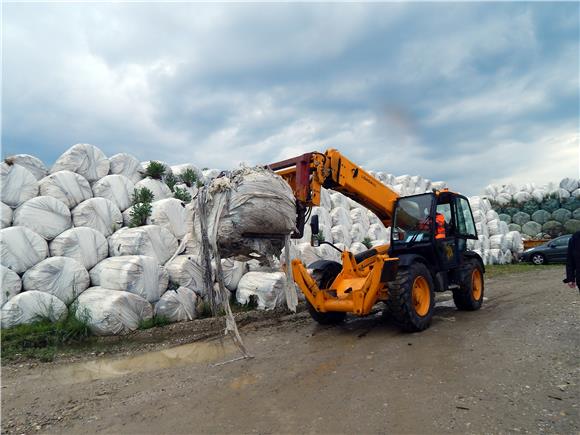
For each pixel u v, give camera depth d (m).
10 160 7.80
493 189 23.83
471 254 7.98
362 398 3.75
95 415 3.80
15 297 6.44
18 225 7.25
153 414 3.72
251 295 8.37
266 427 3.33
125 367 5.19
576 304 7.32
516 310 7.28
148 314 7.09
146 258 7.32
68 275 6.99
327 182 6.24
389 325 6.58
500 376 4.07
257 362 5.04
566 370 4.13
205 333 6.63
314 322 7.16
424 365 4.52
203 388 4.27
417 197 7.05
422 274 6.17
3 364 5.30
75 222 7.93
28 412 3.93
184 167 10.98
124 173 9.67
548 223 21.47
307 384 4.19
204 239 4.61
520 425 3.12
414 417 3.33
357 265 6.78
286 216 4.79
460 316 7.11
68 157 8.68
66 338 6.18
